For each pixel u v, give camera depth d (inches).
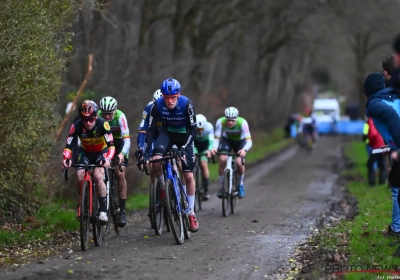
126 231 1204.5
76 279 764.6
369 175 2004.2
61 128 1435.8
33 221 1195.3
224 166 1460.4
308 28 4798.2
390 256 850.1
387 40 5152.6
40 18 1123.9
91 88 2031.3
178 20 3184.1
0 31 1048.2
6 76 1071.6
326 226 1258.0
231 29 4101.9
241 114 4485.7
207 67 3973.9
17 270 815.1
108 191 1065.5
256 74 5142.7
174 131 1082.7
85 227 986.7
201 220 1359.5
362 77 5782.5
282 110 6407.5
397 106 824.9
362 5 3814.0
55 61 1223.5
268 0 3489.2
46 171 1365.7
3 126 1078.4
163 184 1105.4
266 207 1606.8
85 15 2032.5
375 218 1285.7
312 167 3070.9
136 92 2321.6
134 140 1752.0
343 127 6264.8
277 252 975.0
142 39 2797.7
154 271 816.9
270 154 4010.8
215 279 786.8
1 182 1084.5
